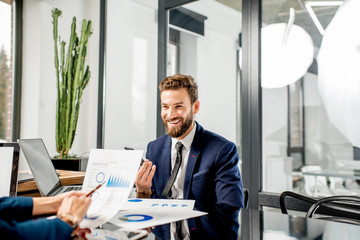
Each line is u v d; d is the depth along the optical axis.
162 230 0.72
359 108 2.11
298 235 0.72
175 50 3.14
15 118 3.10
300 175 2.66
